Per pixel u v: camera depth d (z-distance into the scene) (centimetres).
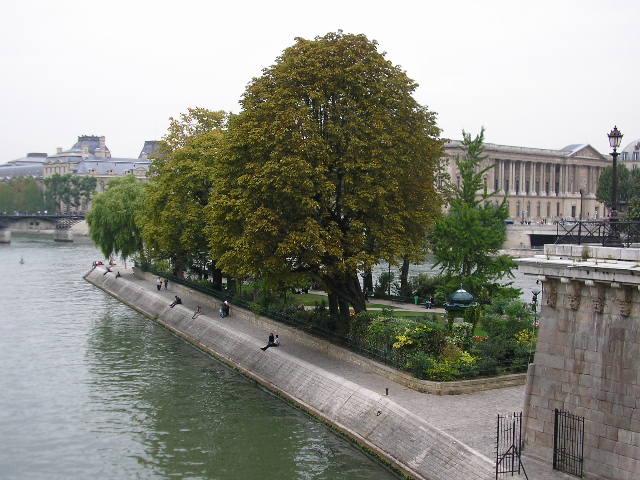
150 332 6712
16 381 4922
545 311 2836
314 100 4678
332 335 4903
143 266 9781
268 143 4550
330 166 4700
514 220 19462
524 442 2909
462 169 6241
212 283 7625
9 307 8138
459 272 5709
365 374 4259
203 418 4081
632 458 2498
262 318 5912
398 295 6956
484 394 3819
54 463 3481
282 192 4512
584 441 2661
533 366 2889
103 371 5191
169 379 4959
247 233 4597
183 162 7125
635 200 7906
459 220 5569
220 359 5472
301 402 4212
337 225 4622
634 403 2498
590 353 2656
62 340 6294
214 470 3341
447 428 3244
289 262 4806
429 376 3891
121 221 9950
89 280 10681
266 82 4897
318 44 4819
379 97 4672
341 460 3406
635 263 2489
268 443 3656
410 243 4869
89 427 3969
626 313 2520
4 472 3378
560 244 2809
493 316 4672
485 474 2759
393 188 4562
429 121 5128
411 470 3127
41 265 13000
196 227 7000
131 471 3362
